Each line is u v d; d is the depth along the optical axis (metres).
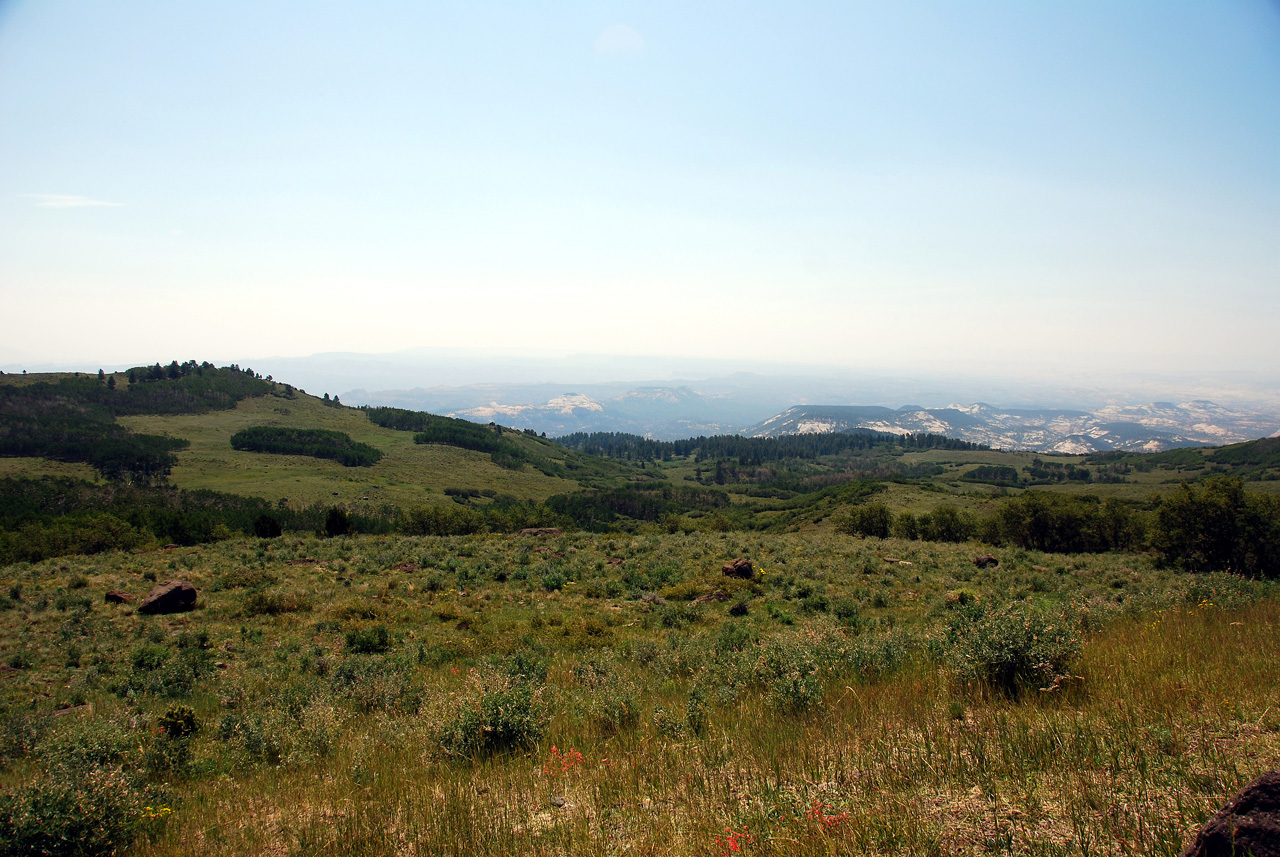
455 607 25.08
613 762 7.25
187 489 126.62
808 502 126.81
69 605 25.42
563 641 18.92
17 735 11.46
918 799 5.03
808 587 26.61
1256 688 6.52
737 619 22.02
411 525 86.75
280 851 5.98
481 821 5.86
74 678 16.98
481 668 14.26
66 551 48.88
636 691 11.09
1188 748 5.23
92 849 6.36
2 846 6.11
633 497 151.88
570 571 32.72
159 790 8.04
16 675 17.36
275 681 15.89
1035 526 48.66
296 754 9.64
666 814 5.56
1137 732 5.69
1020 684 7.66
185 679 16.31
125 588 28.95
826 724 7.51
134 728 11.89
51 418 164.50
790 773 6.05
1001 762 5.50
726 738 7.49
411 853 5.45
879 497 101.38
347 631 21.22
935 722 6.89
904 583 27.94
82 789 6.85
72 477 124.81
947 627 11.51
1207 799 4.33
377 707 12.75
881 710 7.66
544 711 9.78
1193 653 8.33
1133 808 4.39
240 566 34.97
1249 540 30.06
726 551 39.47
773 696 8.93
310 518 92.94
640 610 24.16
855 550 39.94
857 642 11.83
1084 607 13.24
